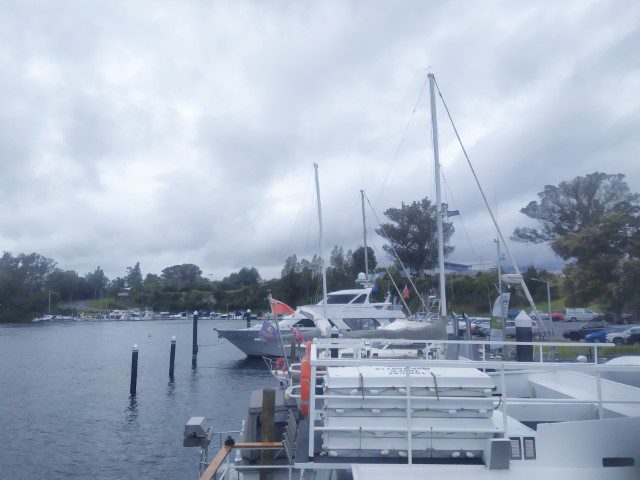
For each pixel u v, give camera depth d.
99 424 20.08
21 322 113.31
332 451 4.86
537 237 45.94
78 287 142.88
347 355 9.43
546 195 39.97
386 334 18.92
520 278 18.05
